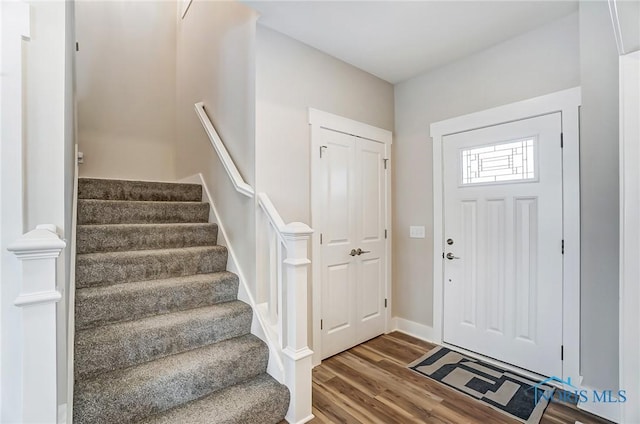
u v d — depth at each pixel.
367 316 3.04
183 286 2.14
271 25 2.26
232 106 2.51
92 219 2.43
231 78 2.52
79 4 3.27
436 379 2.32
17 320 1.13
